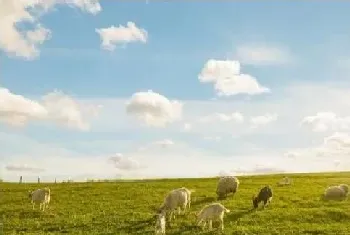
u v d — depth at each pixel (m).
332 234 33.41
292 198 47.81
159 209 37.94
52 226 36.03
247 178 74.94
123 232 33.44
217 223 36.12
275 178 74.00
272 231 33.69
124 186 60.94
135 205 44.31
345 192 47.62
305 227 35.03
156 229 32.34
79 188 59.00
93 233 33.25
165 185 61.81
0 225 36.50
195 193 52.41
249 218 37.72
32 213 41.38
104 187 59.84
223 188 49.22
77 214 40.56
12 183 70.12
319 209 40.88
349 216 38.78
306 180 68.31
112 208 43.03
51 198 50.16
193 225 35.12
